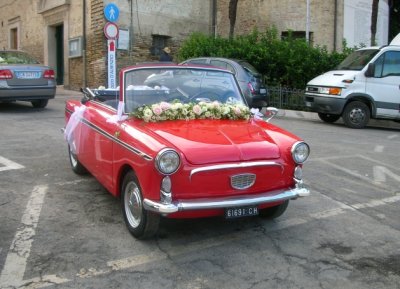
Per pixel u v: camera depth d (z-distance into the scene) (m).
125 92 5.27
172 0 20.38
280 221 5.36
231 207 4.38
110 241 4.67
